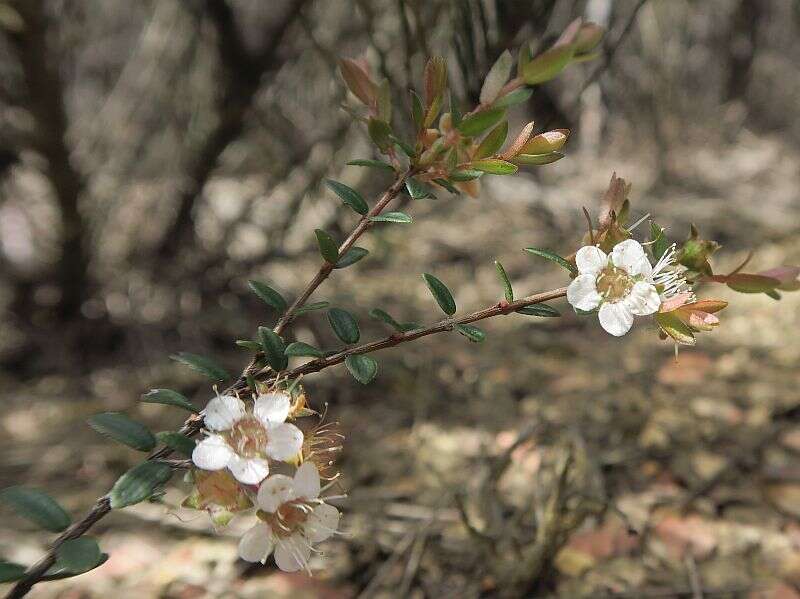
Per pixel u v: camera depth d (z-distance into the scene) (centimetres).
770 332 31
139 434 10
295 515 9
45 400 28
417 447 24
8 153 28
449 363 29
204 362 11
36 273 30
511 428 25
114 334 30
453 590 19
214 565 19
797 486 22
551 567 19
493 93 10
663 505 21
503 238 40
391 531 20
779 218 42
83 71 40
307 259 33
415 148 11
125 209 34
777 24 54
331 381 27
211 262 31
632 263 10
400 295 34
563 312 33
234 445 9
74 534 9
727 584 19
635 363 29
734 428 24
